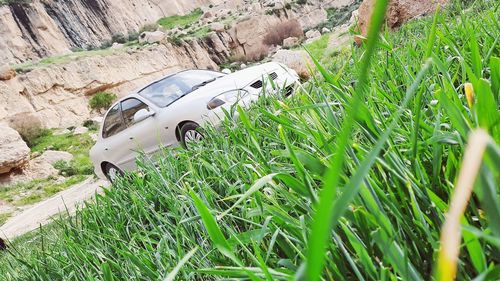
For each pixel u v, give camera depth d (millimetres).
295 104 2557
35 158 43156
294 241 1079
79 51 88625
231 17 101875
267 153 1930
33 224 20375
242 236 1021
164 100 9555
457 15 4953
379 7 275
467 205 863
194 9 118250
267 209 1019
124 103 10328
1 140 39094
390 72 2225
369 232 881
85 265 1902
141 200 2445
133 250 1772
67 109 67438
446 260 251
